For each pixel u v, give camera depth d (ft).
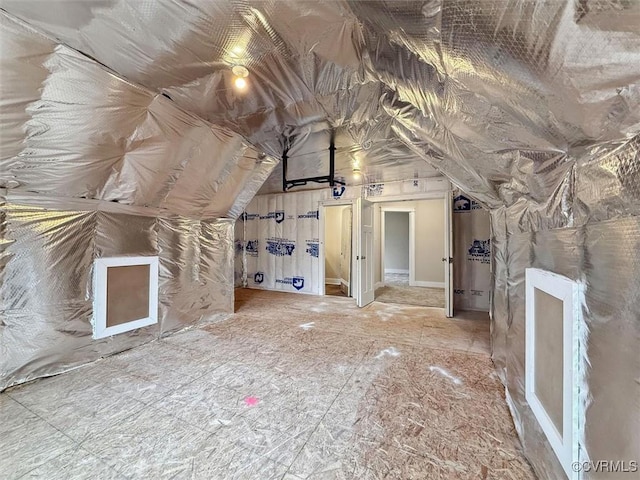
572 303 3.22
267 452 4.87
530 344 4.65
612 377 2.61
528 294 4.81
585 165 3.19
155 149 8.29
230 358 8.75
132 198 9.29
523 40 2.57
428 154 8.16
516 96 3.31
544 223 4.44
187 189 10.51
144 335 10.01
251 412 5.99
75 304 8.20
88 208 8.50
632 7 1.86
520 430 5.11
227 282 13.74
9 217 7.05
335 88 6.61
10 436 5.24
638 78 2.18
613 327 2.61
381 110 7.56
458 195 15.44
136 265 9.76
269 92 6.80
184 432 5.37
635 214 2.38
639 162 2.34
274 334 10.98
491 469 4.50
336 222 23.82
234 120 8.34
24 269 7.29
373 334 10.94
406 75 5.15
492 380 7.31
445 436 5.25
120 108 6.66
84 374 7.72
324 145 10.62
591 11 2.03
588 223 3.10
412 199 16.17
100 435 5.28
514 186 5.57
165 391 6.82
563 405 3.39
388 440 5.16
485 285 14.93
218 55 5.48
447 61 3.75
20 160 6.50
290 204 20.18
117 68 5.76
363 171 14.47
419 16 3.21
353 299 17.49
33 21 4.54
